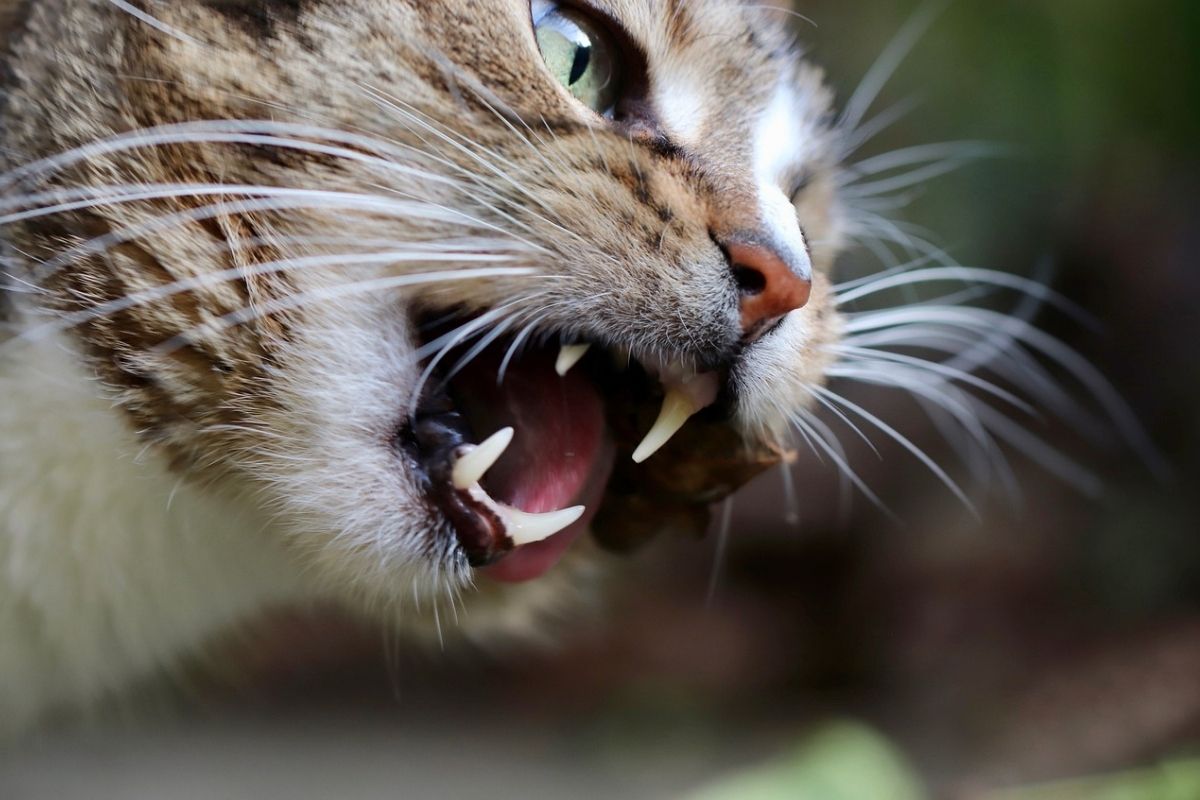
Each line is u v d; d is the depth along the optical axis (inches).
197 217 31.5
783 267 31.9
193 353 31.7
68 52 31.7
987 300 45.6
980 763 39.0
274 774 38.9
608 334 31.9
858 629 46.5
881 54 45.4
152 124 31.5
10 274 31.9
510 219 31.7
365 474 31.9
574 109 31.8
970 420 38.7
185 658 35.4
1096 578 44.0
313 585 33.0
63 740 35.4
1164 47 45.8
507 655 46.4
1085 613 43.7
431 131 31.6
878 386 46.0
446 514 32.0
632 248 31.8
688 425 32.8
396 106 31.5
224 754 38.7
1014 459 46.1
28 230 31.8
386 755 41.8
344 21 31.5
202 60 31.5
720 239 31.9
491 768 42.4
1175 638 41.1
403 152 31.6
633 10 32.2
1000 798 37.4
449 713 44.9
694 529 33.5
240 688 40.1
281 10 31.4
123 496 32.5
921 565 45.9
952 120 46.3
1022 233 46.3
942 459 46.3
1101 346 46.1
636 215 31.8
